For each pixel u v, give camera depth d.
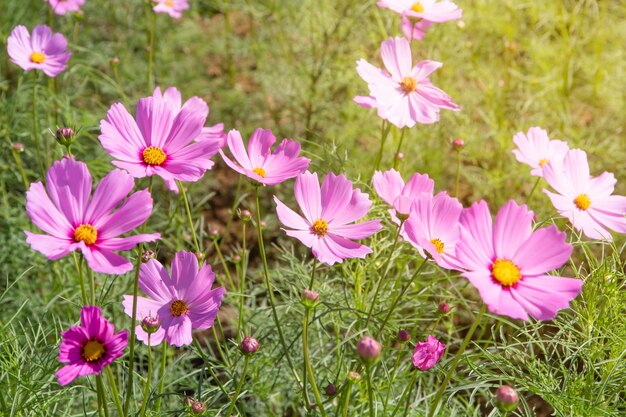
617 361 0.81
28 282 1.15
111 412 0.94
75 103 1.51
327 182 0.77
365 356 0.65
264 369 0.95
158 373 0.99
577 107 1.55
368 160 1.33
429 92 0.91
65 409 0.88
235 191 1.42
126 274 1.05
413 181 0.79
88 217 0.64
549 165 0.86
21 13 1.59
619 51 1.57
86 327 0.63
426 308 0.97
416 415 0.86
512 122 1.50
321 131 1.46
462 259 0.65
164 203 1.33
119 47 1.64
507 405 0.64
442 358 0.86
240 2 1.75
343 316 0.95
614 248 0.87
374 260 0.95
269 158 0.78
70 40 1.64
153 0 1.36
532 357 0.84
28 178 1.26
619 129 1.40
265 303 1.06
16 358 0.83
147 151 0.68
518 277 0.65
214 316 0.76
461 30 1.56
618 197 0.87
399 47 0.92
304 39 1.61
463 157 1.42
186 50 1.71
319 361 0.94
